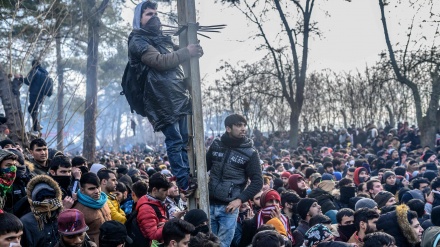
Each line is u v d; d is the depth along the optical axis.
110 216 6.51
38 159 7.38
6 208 6.14
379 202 8.97
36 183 5.66
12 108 11.93
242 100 38.41
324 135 31.75
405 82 24.88
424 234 6.43
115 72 35.28
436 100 24.12
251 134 38.56
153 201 6.34
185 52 5.44
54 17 15.85
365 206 7.88
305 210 7.73
